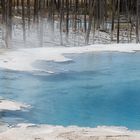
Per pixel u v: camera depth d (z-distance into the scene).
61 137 12.65
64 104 18.59
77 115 16.94
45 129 13.73
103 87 22.45
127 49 33.66
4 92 19.70
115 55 31.42
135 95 21.06
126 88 22.42
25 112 16.41
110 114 17.48
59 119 16.09
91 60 29.30
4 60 26.16
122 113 17.70
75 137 12.68
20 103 17.75
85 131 13.55
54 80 23.12
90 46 34.28
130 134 13.30
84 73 25.39
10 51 29.86
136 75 25.47
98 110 18.02
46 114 16.58
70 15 50.06
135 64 28.42
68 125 15.28
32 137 12.64
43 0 41.69
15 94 19.48
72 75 24.67
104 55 31.28
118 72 26.08
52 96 19.84
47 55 29.36
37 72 24.41
